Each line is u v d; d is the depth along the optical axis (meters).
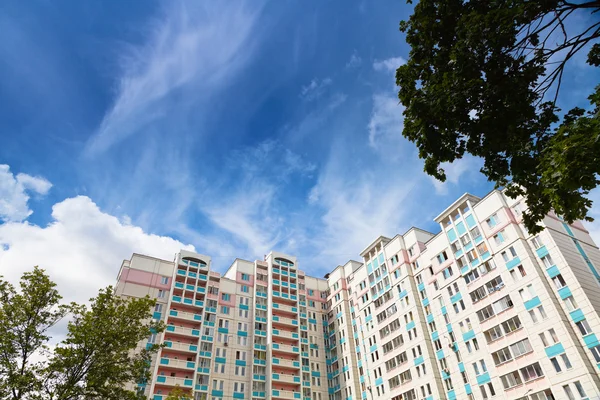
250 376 66.00
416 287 60.66
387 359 60.41
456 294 52.50
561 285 42.03
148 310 28.72
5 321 23.28
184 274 69.25
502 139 12.31
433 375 51.56
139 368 26.55
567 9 10.53
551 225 45.78
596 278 43.53
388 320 62.72
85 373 24.62
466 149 13.08
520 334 43.25
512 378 42.66
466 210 55.09
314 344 75.88
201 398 59.12
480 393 45.47
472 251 52.16
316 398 69.31
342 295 77.62
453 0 12.96
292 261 83.88
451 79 12.02
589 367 37.16
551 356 39.72
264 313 74.12
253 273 79.50
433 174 13.70
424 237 65.12
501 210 49.84
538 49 11.19
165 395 56.44
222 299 72.44
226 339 68.12
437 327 54.03
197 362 61.44
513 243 47.06
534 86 11.55
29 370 23.05
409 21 13.99
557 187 9.94
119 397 25.06
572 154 9.33
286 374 68.75
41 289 24.92
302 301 79.75
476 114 12.36
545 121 11.84
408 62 13.91
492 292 47.75
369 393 62.44
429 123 12.92
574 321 39.88
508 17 10.90
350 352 70.50
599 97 9.93
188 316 65.12
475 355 47.44
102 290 27.78
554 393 38.44
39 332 23.88
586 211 10.31
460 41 11.80
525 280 44.53
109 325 26.05
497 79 11.61
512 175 12.71
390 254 66.88
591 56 11.50
